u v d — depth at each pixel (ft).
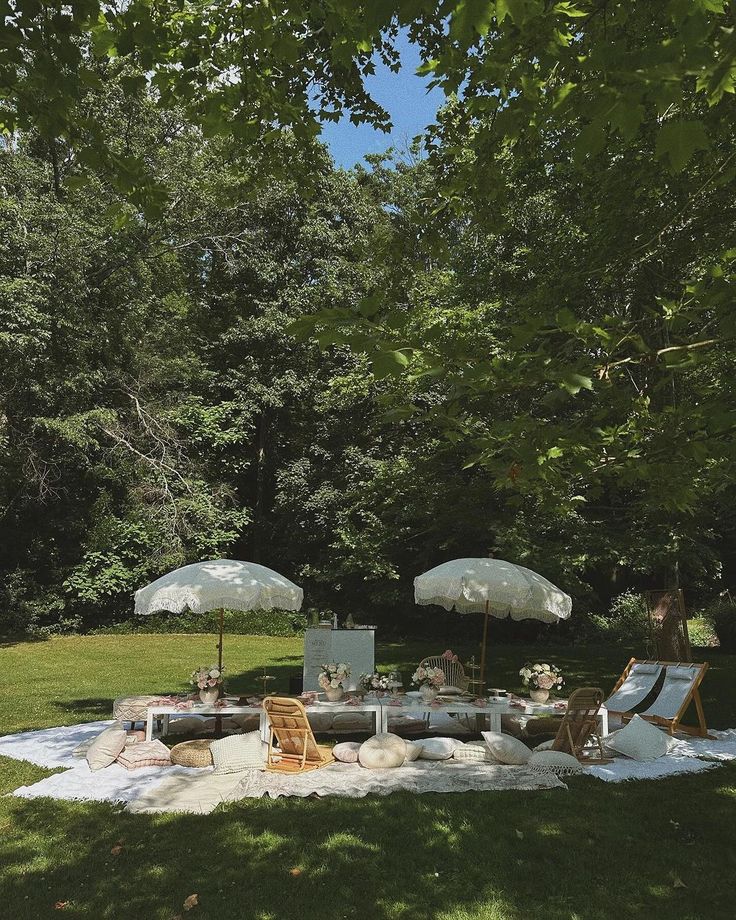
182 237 74.69
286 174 20.29
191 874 15.61
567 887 15.03
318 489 79.15
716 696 40.01
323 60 18.19
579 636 69.26
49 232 57.82
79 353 62.13
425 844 17.24
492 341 16.93
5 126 12.51
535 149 24.88
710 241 26.45
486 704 29.04
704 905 14.29
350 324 10.38
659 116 18.13
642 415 16.75
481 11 7.88
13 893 14.75
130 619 77.41
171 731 30.50
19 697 39.93
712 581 71.00
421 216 24.17
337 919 13.71
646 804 20.47
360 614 79.92
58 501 78.59
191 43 15.87
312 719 33.14
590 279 30.66
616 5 11.11
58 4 10.16
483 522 49.73
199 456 80.89
